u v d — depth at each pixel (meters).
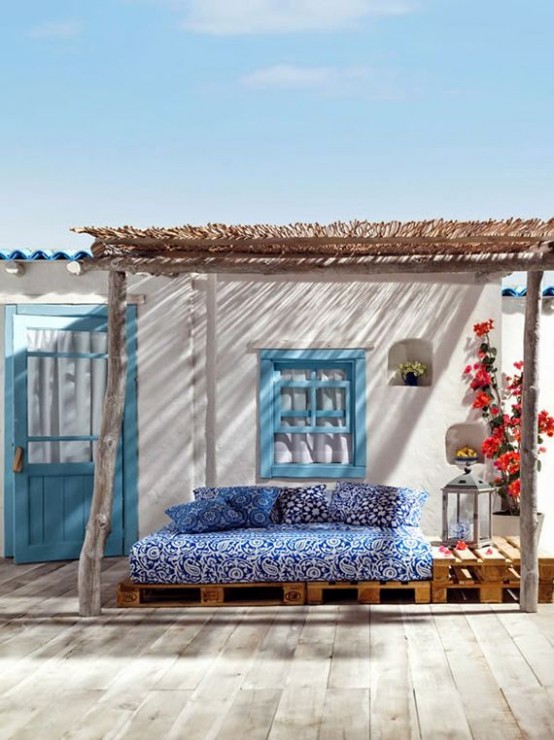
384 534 5.20
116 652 4.07
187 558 4.99
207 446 6.47
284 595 5.00
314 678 3.66
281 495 5.93
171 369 6.49
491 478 6.25
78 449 6.58
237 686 3.57
